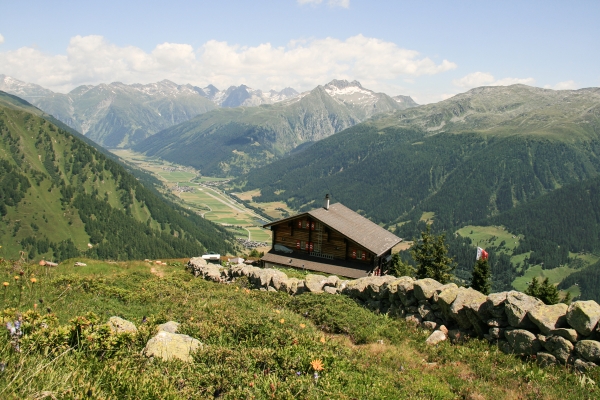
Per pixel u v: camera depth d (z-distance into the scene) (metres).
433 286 17.48
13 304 13.62
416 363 13.32
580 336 12.55
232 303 19.31
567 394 10.97
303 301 19.86
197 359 10.20
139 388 7.76
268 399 8.60
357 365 11.31
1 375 6.78
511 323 14.17
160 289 23.23
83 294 19.03
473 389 11.38
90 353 8.96
